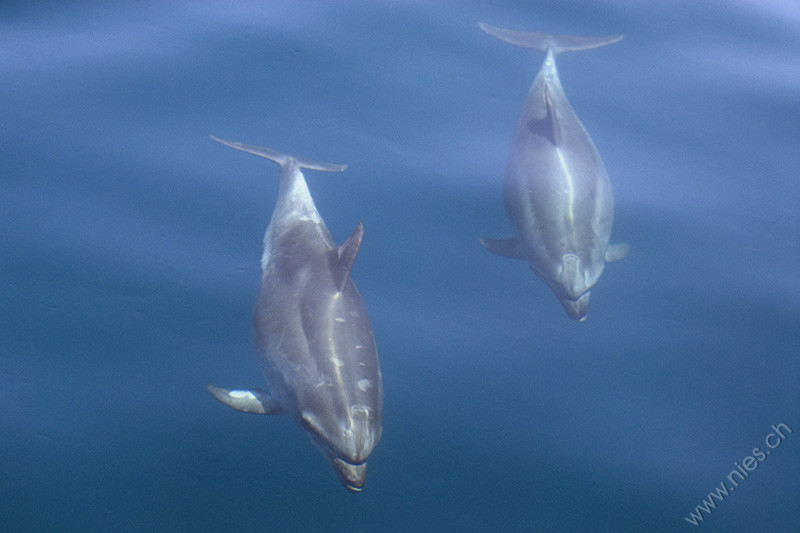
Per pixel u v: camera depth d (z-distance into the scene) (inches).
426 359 378.0
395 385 366.6
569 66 581.3
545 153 432.5
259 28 597.3
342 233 439.8
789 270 429.1
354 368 325.1
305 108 532.4
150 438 343.6
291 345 336.8
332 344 329.4
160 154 482.6
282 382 337.4
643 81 568.7
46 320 383.2
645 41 607.2
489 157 500.7
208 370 371.2
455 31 609.3
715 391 368.2
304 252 376.5
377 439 319.3
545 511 324.8
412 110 537.0
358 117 528.7
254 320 362.9
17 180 451.8
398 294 407.5
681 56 593.9
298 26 603.5
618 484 333.1
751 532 315.3
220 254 423.2
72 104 510.3
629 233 449.4
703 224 455.8
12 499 315.6
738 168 496.1
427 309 401.7
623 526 318.7
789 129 529.0
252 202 456.4
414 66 574.9
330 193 466.3
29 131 485.7
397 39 598.9
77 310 389.1
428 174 485.4
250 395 343.0
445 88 557.6
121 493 323.6
